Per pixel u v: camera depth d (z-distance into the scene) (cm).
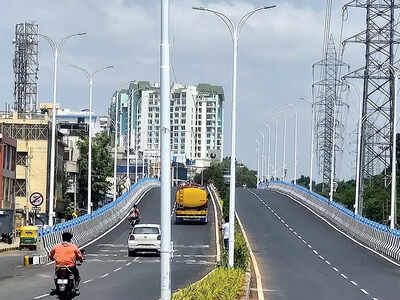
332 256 4653
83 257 2311
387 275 3631
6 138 6888
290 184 10381
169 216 1293
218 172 15938
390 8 6053
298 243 5447
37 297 2222
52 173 4756
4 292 2366
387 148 6391
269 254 4631
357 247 5297
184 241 5325
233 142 3341
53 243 4278
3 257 4019
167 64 1287
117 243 5156
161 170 1295
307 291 2766
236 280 2317
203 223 6881
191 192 6744
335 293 2736
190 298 1509
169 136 1294
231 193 3225
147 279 2925
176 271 3347
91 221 5741
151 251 4278
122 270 3372
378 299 2592
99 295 2320
